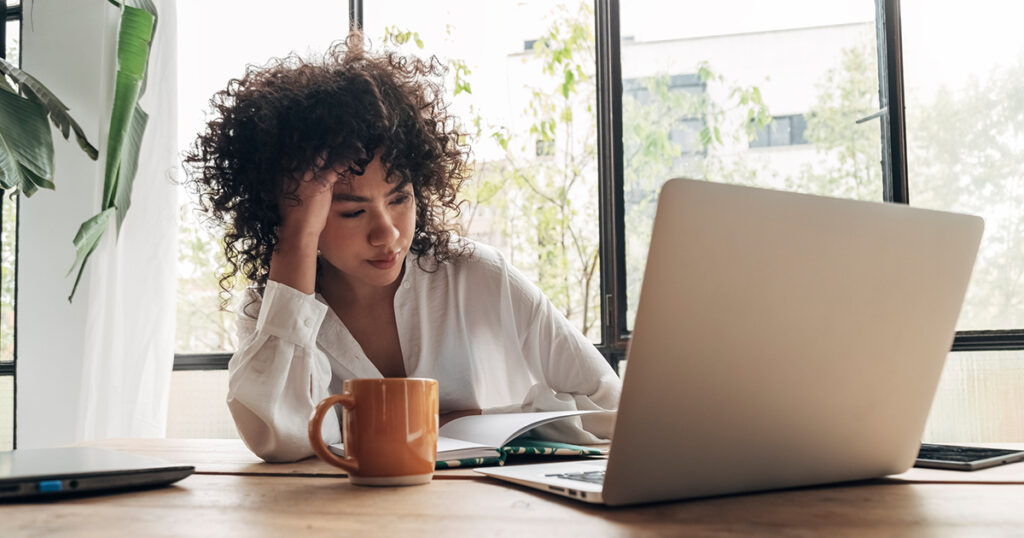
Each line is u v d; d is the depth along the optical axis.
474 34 3.02
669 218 0.60
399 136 1.38
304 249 1.26
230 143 1.41
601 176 2.87
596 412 1.26
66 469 0.77
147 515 0.67
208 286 3.12
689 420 0.66
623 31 2.89
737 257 0.64
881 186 2.75
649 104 2.87
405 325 1.53
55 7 3.10
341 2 3.09
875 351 0.75
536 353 1.55
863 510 0.67
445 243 1.57
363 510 0.68
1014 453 1.01
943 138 2.71
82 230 2.55
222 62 3.12
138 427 2.84
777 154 2.82
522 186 2.98
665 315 0.62
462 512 0.67
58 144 3.05
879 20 2.77
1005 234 2.67
